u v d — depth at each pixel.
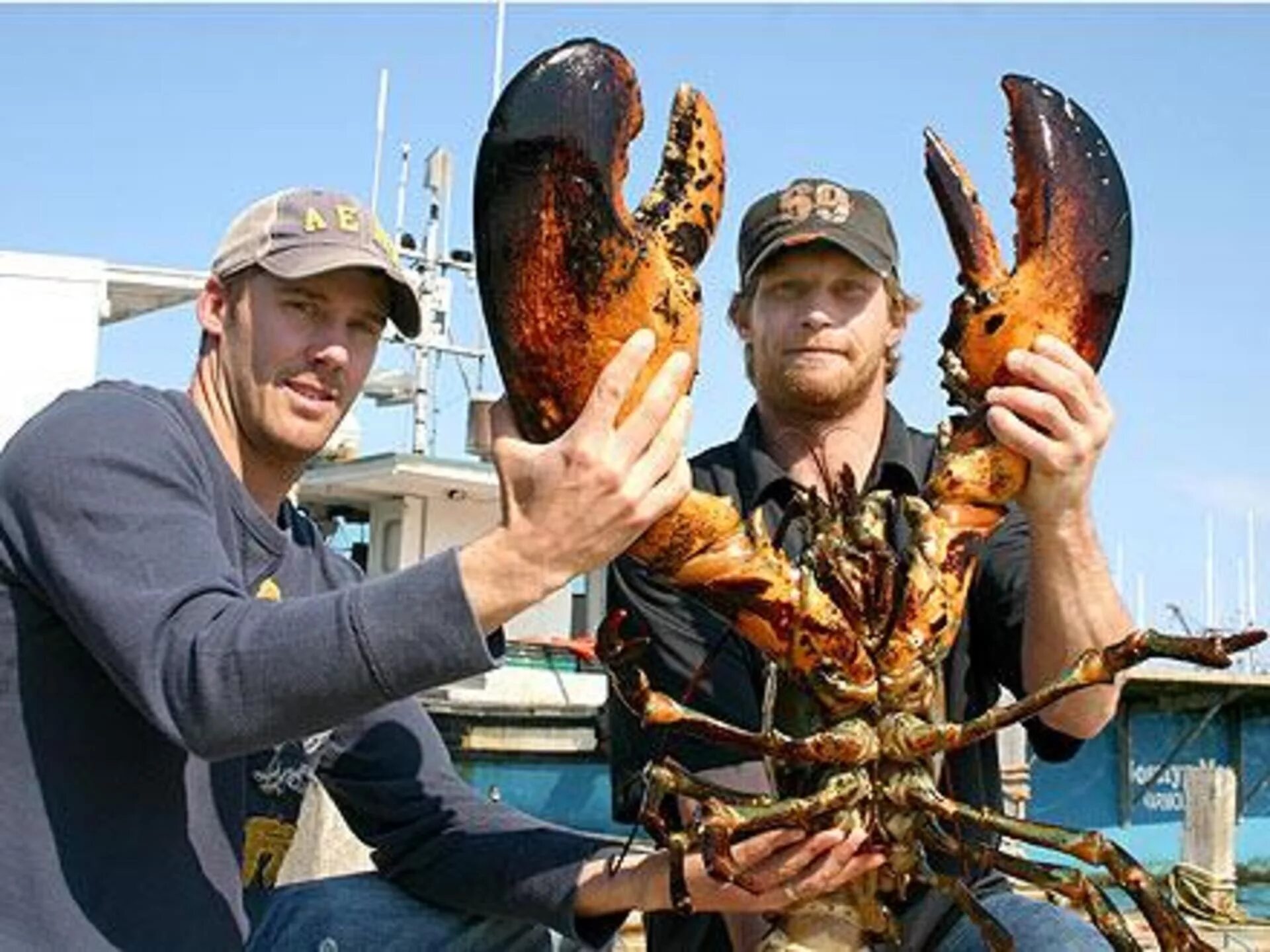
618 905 1.19
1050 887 1.02
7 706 0.99
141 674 0.89
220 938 1.04
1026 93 1.04
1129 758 7.33
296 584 1.19
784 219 1.40
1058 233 1.02
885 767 1.03
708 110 0.96
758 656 1.32
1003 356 1.02
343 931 1.30
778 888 1.03
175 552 0.93
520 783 5.69
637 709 1.04
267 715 0.85
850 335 1.39
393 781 1.32
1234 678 7.27
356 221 1.14
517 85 0.87
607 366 0.81
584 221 0.88
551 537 0.81
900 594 1.01
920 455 1.48
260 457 1.17
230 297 1.14
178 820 1.02
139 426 0.99
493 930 1.33
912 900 1.28
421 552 6.08
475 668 0.83
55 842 0.98
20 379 4.85
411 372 6.36
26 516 0.96
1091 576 1.11
